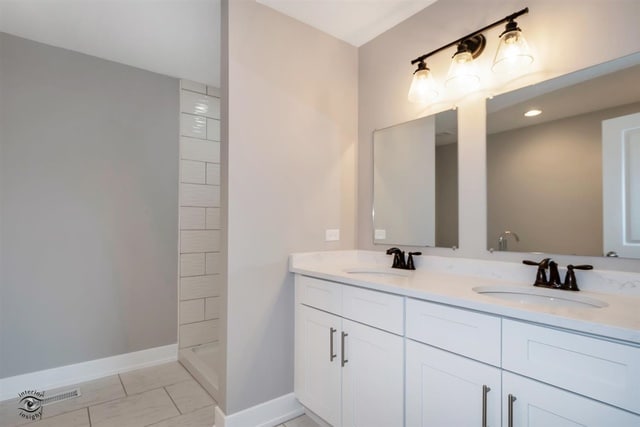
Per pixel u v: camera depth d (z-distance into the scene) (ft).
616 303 3.51
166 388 7.25
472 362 3.61
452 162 5.69
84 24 6.60
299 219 6.47
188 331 9.10
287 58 6.33
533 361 3.14
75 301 7.54
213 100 9.75
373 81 7.16
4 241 6.79
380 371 4.61
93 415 6.17
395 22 6.61
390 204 6.73
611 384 2.69
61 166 7.43
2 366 6.73
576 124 4.31
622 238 3.95
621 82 3.98
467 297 3.71
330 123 7.01
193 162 9.33
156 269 8.66
